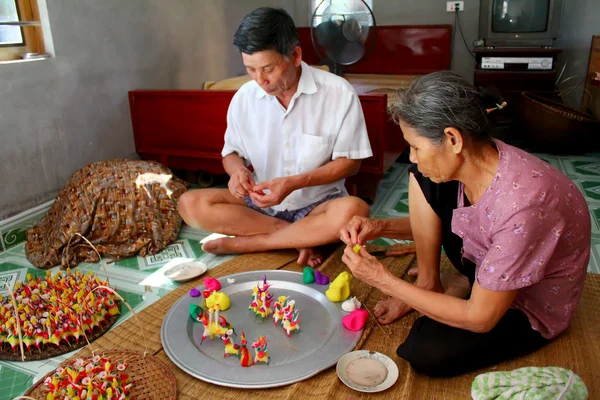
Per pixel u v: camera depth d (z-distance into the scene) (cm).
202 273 234
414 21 551
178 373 168
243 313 196
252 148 248
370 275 159
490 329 147
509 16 472
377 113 321
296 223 237
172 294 217
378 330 185
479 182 142
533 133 461
